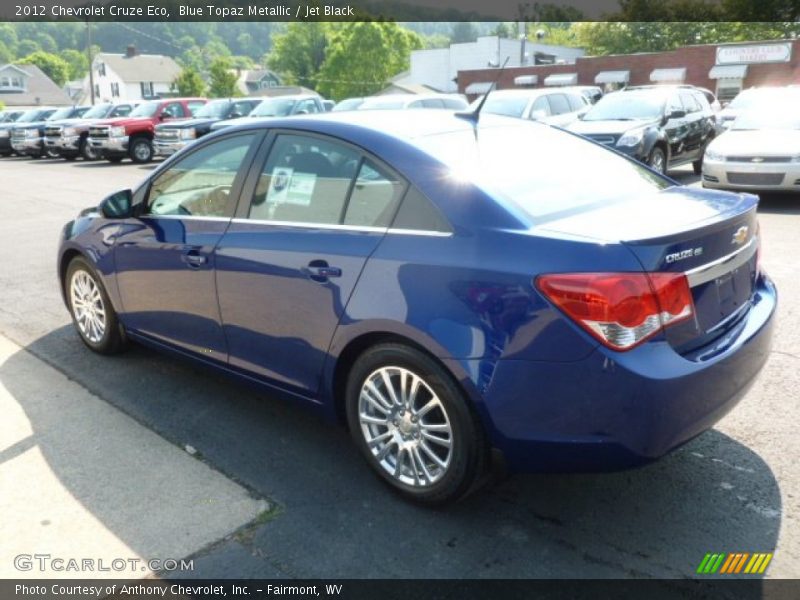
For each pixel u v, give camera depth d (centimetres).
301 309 323
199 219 380
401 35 8138
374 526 294
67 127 2312
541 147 353
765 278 347
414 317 280
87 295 482
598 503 307
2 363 477
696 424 266
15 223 1091
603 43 5784
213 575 266
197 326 388
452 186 289
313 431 378
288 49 9481
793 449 343
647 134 1108
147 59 8606
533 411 262
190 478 332
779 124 1053
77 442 367
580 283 248
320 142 336
